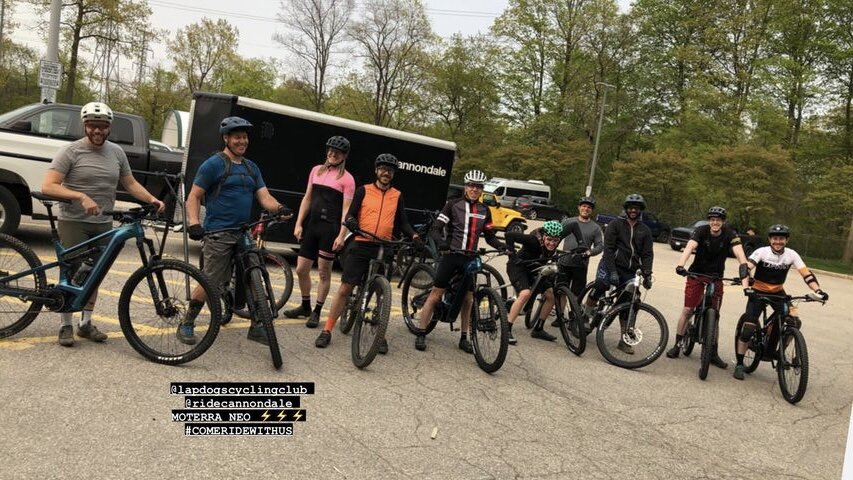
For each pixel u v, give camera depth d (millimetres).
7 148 7801
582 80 42781
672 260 20609
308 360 5047
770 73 34938
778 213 31469
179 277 4594
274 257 6562
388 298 4910
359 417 4039
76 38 31797
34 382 3906
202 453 3307
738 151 29516
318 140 9094
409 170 10031
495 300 5352
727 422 4934
